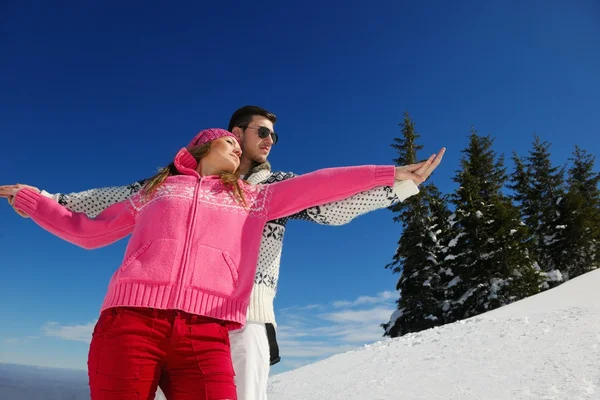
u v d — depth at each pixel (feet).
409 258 82.74
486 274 79.15
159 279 5.42
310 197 6.63
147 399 5.04
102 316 5.45
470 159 110.32
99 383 5.08
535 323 24.64
